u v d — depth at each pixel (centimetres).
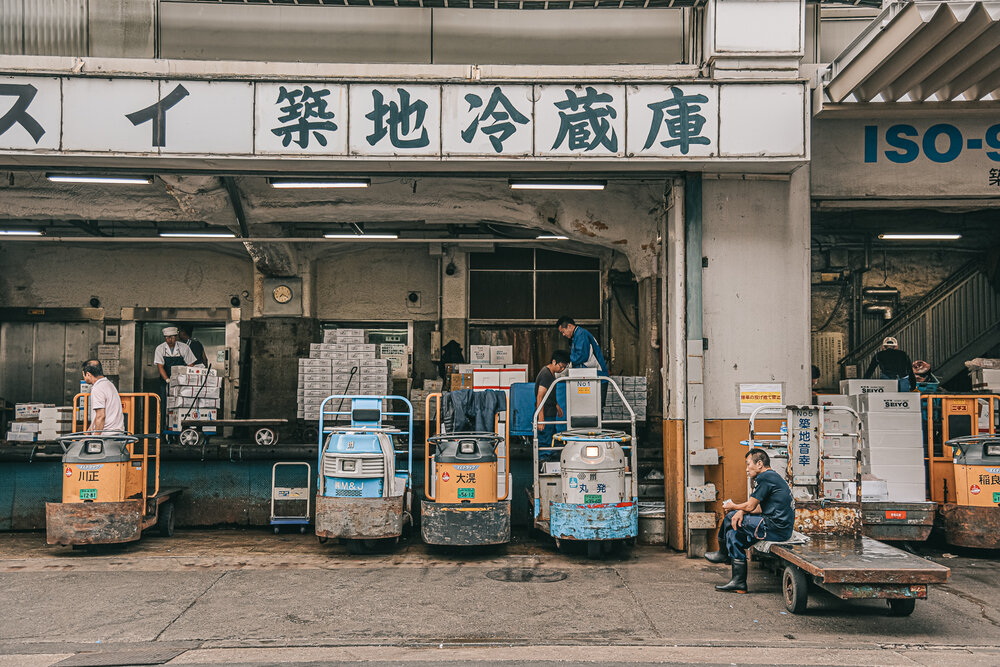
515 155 822
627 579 757
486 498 841
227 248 1345
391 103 823
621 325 1351
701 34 903
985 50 744
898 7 740
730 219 900
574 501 828
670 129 827
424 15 956
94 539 830
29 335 1378
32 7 962
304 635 594
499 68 896
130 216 1007
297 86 818
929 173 923
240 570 782
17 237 998
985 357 1340
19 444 1025
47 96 798
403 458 1014
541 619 634
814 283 1375
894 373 1059
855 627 620
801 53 853
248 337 1350
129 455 866
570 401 922
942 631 612
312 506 1012
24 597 687
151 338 1390
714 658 547
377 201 1003
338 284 1373
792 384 893
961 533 852
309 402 1130
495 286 1380
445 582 741
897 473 880
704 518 856
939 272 1373
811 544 701
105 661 538
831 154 920
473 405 930
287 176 881
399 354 1376
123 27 959
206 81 812
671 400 903
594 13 958
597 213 1002
